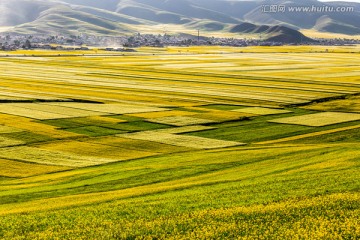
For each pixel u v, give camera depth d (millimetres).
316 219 29250
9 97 110688
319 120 91750
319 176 42156
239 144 72125
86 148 68375
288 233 26984
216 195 37312
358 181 39062
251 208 32281
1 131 76312
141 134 77750
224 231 27969
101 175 52531
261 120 91562
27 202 41062
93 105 104375
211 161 57500
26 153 64688
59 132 77312
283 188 38156
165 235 28016
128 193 41719
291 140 74750
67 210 35406
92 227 30438
